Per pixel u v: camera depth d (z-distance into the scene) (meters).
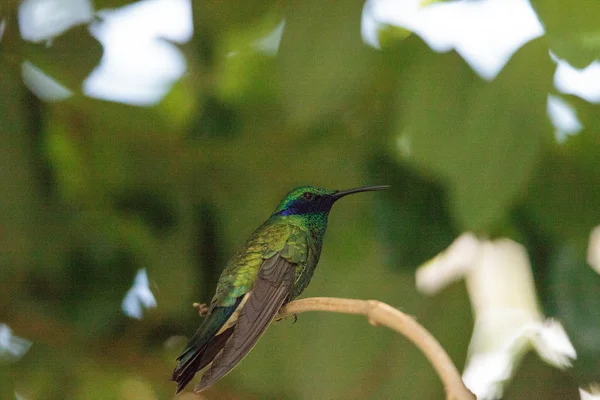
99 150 9.11
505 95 5.70
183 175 9.34
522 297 8.47
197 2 8.59
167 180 9.32
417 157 5.84
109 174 9.19
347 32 6.19
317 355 8.07
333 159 8.74
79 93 8.86
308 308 5.91
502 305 8.49
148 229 9.23
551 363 8.09
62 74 8.73
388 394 7.90
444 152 5.76
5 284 8.97
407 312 8.36
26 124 8.64
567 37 5.64
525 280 8.48
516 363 8.18
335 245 8.59
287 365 8.15
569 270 8.00
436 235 8.34
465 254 8.65
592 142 7.45
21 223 8.65
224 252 9.26
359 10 6.21
